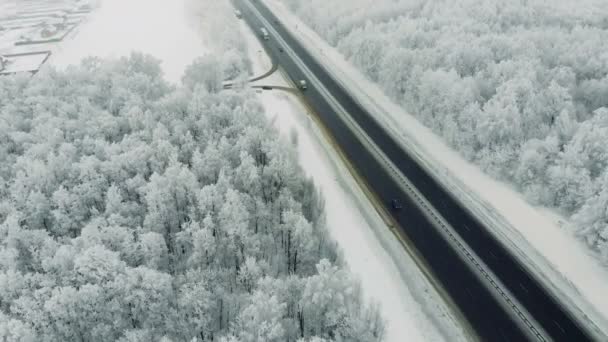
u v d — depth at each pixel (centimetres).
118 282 4291
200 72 9169
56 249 4944
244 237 5097
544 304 4794
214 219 5434
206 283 4725
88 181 5994
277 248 5575
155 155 6462
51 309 4041
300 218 5031
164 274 4447
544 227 5866
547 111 7162
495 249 5572
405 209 6359
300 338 4050
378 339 4194
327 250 5488
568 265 5269
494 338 4469
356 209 6431
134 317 4400
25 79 8862
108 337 4253
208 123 7312
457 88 7725
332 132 8462
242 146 6569
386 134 8312
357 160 7569
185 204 5825
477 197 6525
